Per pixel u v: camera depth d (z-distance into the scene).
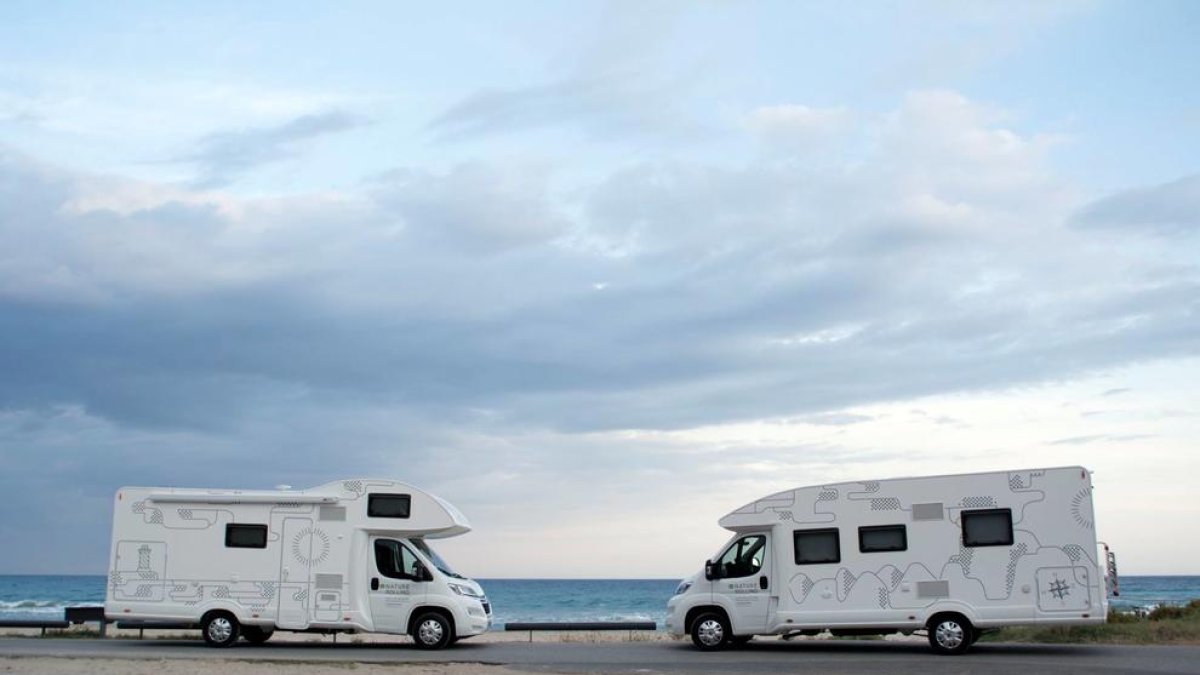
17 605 67.19
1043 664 16.52
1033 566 17.97
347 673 16.05
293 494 20.25
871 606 18.75
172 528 20.19
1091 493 17.91
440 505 20.34
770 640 23.02
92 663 16.58
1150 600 66.25
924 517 18.72
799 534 19.45
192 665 16.50
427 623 20.05
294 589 19.98
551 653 19.52
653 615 67.44
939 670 15.89
